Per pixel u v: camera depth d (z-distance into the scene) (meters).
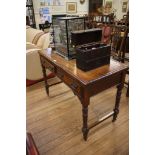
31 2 5.17
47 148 1.54
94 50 1.29
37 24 5.59
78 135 1.68
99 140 1.61
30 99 2.31
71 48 1.55
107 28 2.32
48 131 1.75
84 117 1.42
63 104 2.19
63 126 1.81
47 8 5.64
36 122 1.88
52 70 1.74
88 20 2.67
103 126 1.78
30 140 1.02
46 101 2.26
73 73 1.32
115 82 1.46
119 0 6.58
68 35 1.51
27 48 2.55
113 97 2.31
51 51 1.89
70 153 1.49
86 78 1.23
